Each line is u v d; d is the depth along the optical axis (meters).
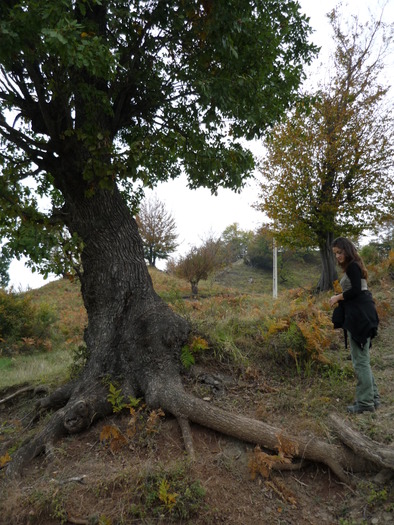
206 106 5.86
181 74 6.09
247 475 3.75
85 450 4.40
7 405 7.07
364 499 3.31
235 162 6.70
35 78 5.08
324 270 15.91
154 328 5.43
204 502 3.39
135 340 5.41
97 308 5.83
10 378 8.74
